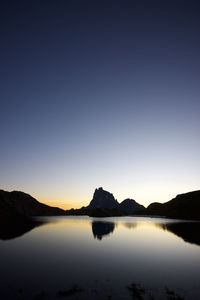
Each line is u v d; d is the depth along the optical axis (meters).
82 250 29.16
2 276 17.59
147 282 16.45
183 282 16.52
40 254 26.16
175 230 59.31
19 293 14.01
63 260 23.34
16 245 31.94
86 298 13.28
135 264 22.03
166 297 13.56
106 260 23.62
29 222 85.12
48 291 14.38
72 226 70.50
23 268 20.05
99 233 50.47
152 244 34.66
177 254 27.05
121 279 17.14
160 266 21.31
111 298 13.34
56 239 38.91
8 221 79.44
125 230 59.09
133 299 13.23
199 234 49.62
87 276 17.83
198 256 25.97
